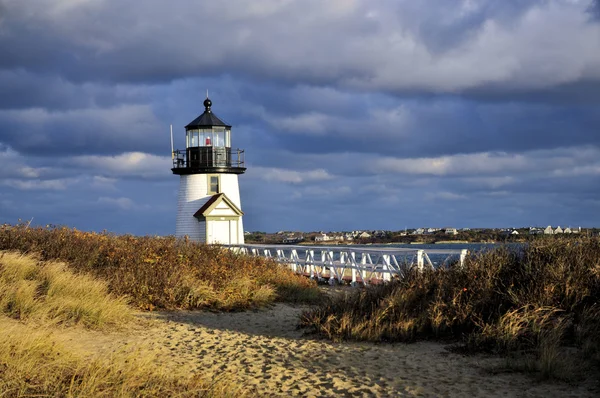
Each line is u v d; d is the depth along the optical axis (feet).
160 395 23.98
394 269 63.21
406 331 36.68
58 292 41.75
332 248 77.46
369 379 28.50
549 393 25.41
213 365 31.27
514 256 41.47
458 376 28.53
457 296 37.81
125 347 32.71
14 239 57.88
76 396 22.33
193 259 62.64
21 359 24.64
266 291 56.59
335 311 42.60
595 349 29.84
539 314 33.83
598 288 35.24
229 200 113.91
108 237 66.95
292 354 34.06
